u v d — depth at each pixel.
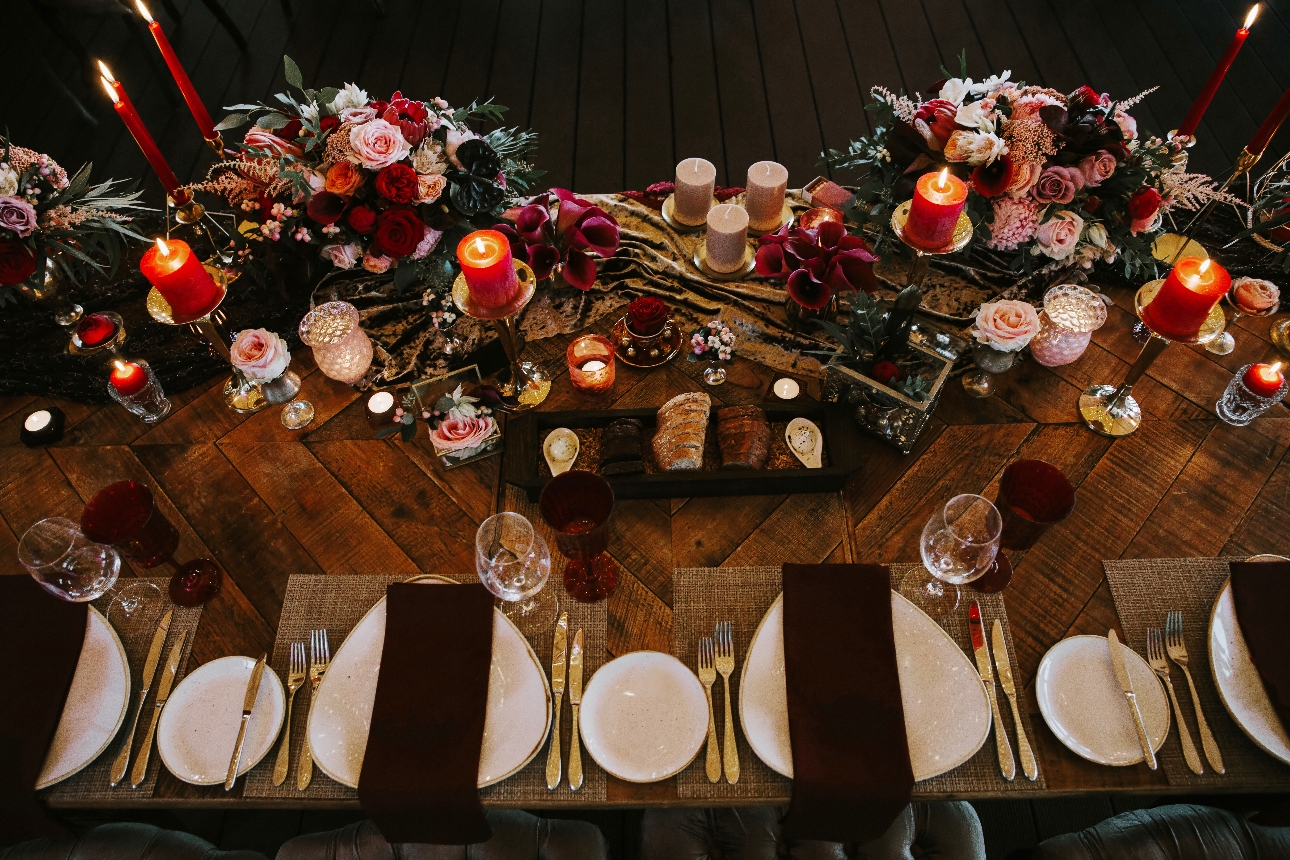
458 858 1.26
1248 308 1.40
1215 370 1.40
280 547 1.26
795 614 1.10
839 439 1.26
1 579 1.17
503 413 1.39
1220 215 1.61
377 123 1.29
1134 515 1.25
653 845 1.27
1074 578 1.19
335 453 1.36
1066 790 1.02
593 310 1.53
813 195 1.68
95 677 1.11
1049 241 1.36
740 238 1.50
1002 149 1.30
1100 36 3.21
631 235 1.65
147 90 3.20
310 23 3.39
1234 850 1.20
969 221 1.27
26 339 1.53
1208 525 1.24
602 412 1.30
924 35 3.26
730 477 1.23
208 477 1.34
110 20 3.42
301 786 1.04
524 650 1.10
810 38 3.28
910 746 1.02
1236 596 1.11
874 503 1.28
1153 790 1.02
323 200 1.33
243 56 3.29
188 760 1.05
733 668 1.11
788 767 1.01
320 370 1.46
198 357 1.48
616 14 3.39
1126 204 1.40
